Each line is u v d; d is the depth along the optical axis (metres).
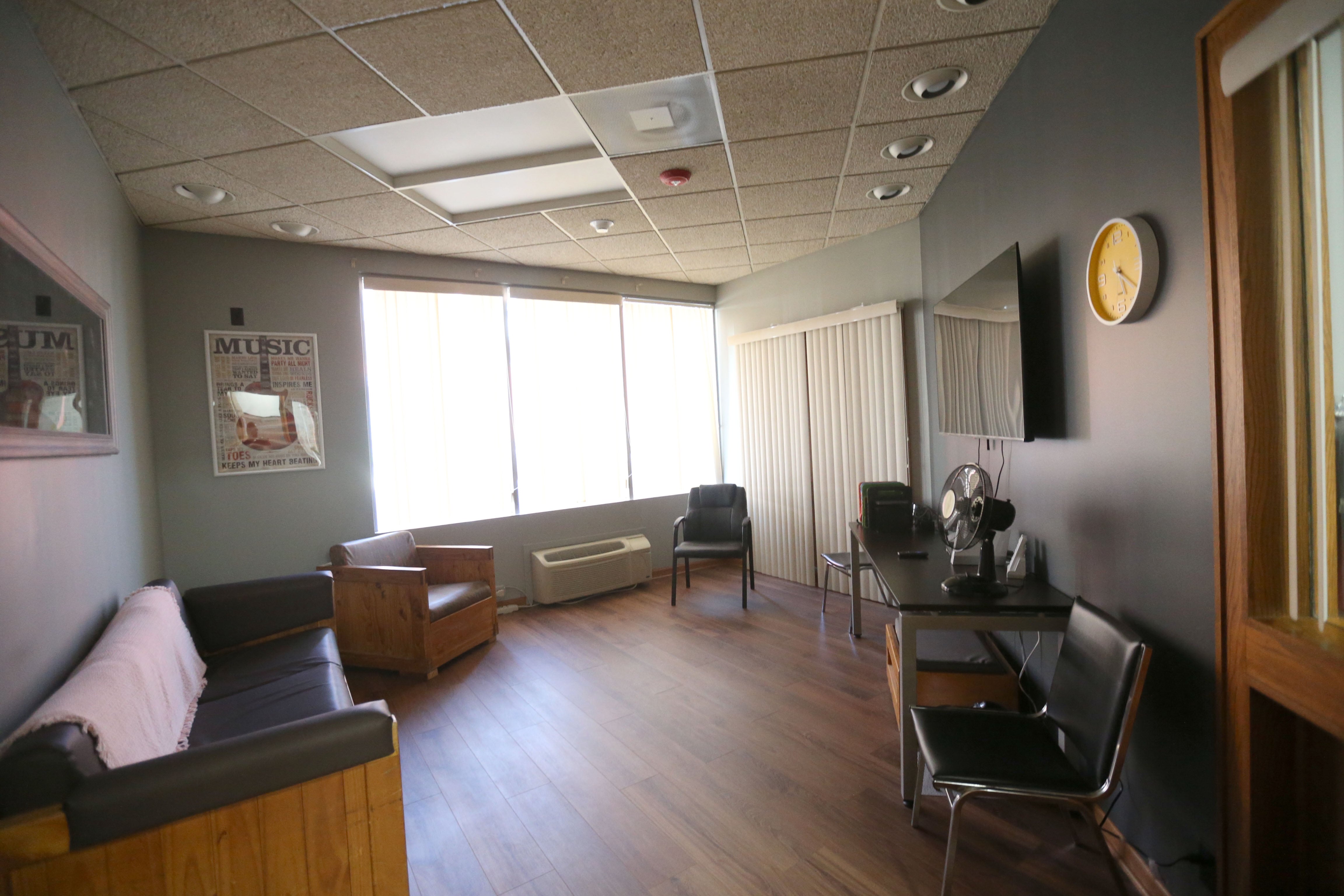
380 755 1.41
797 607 4.21
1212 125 1.20
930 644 2.50
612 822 1.98
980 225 2.65
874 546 2.91
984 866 1.71
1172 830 1.49
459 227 3.58
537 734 2.59
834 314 4.36
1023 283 2.23
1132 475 1.60
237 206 3.08
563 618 4.20
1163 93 1.40
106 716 1.37
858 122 2.51
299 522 3.75
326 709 2.09
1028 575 2.24
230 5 1.65
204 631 2.60
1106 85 1.63
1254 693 1.18
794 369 4.76
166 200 2.95
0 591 1.32
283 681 2.31
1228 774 1.25
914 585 2.18
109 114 2.15
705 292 5.59
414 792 2.20
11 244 1.40
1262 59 1.05
